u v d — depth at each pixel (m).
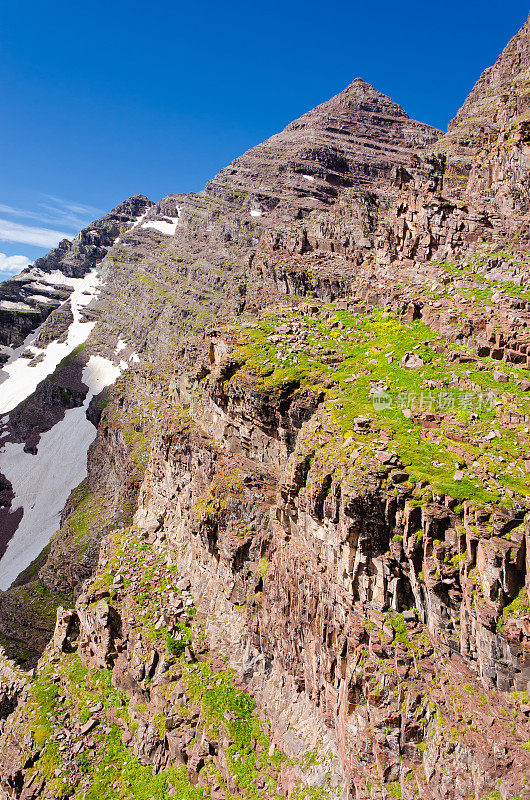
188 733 43.94
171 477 63.88
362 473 31.72
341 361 47.28
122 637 55.34
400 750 27.80
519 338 39.69
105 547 68.50
